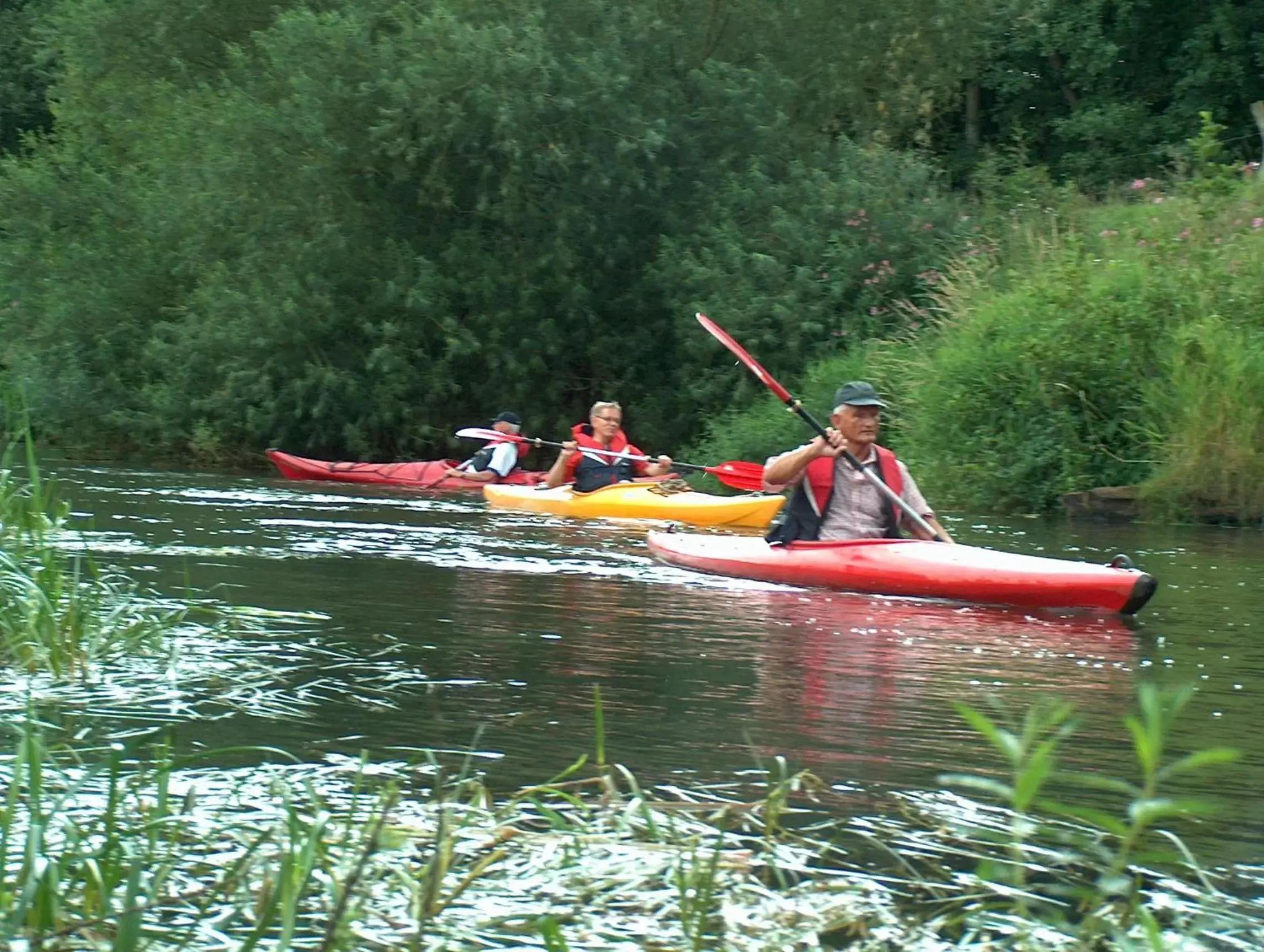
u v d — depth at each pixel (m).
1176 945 2.38
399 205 18.64
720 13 19.41
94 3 21.39
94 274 20.50
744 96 18.64
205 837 2.91
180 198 19.64
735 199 18.33
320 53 17.88
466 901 2.63
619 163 18.02
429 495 13.77
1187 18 25.64
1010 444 13.43
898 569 7.03
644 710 4.25
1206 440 11.99
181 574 7.04
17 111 32.47
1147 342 13.17
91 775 2.72
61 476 14.93
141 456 20.14
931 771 3.57
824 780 3.48
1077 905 2.64
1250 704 4.51
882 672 4.95
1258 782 3.52
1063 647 5.57
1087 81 26.17
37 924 2.35
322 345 18.72
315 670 4.75
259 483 14.80
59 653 4.67
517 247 18.77
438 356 19.11
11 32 32.50
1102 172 25.42
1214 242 14.34
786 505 7.82
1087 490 12.74
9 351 21.27
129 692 4.34
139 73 22.03
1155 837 3.05
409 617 5.95
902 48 20.89
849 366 15.67
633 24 18.39
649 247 19.12
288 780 3.37
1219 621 6.35
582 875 2.76
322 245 17.97
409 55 17.72
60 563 5.96
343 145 17.78
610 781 3.22
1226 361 12.25
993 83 27.19
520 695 4.42
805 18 19.66
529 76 17.53
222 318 18.69
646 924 2.53
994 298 14.64
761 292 17.56
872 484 7.62
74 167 21.86
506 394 19.16
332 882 2.57
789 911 2.59
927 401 14.07
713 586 7.30
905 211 17.64
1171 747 3.90
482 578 7.34
